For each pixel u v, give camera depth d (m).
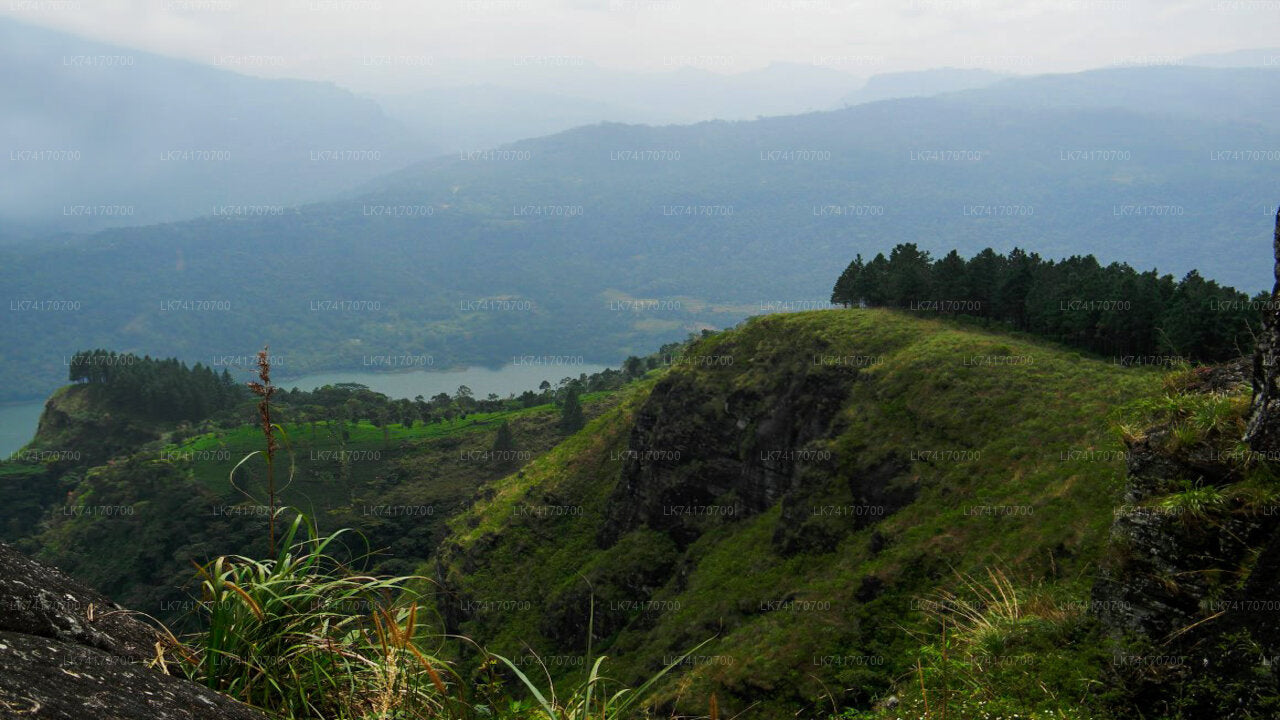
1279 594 6.08
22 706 2.01
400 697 3.94
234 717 2.83
